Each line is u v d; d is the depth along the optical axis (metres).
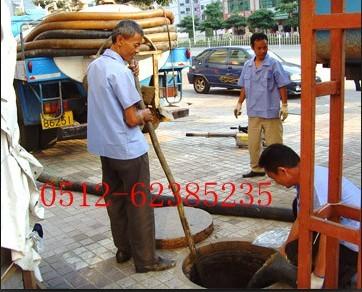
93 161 6.50
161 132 8.29
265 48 4.98
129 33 3.01
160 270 3.26
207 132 7.43
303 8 1.95
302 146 2.08
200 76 13.73
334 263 2.52
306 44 1.97
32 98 6.42
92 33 5.70
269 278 2.86
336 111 2.30
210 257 3.47
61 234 4.05
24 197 2.39
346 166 5.50
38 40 5.79
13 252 2.35
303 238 2.18
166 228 3.78
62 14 5.62
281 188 4.89
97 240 3.89
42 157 6.84
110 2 6.19
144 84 6.30
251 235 3.80
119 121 3.00
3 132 2.32
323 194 2.57
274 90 5.04
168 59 6.72
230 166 5.85
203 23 38.50
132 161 3.04
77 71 5.97
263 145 5.45
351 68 2.64
